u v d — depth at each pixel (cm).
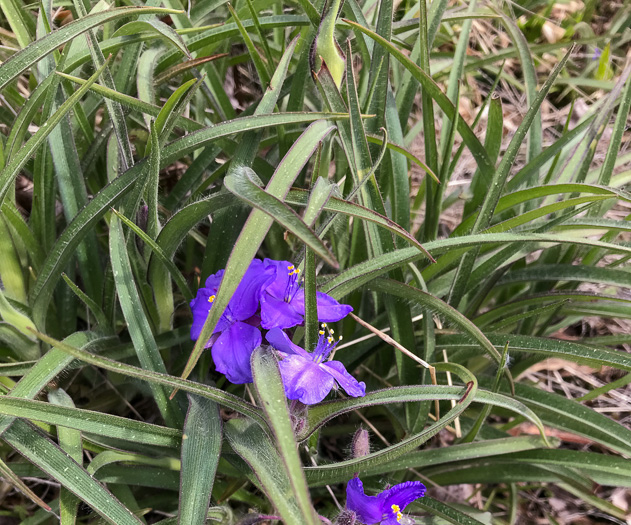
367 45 27
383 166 26
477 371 29
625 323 36
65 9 36
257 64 26
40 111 29
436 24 28
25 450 17
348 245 27
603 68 44
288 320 18
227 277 15
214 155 26
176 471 22
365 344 26
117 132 22
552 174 32
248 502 23
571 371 33
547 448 24
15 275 23
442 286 27
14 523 25
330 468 18
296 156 17
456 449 23
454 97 31
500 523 27
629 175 32
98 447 21
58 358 19
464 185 39
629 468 23
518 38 32
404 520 18
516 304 26
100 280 25
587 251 29
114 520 17
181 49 21
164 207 26
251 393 24
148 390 25
